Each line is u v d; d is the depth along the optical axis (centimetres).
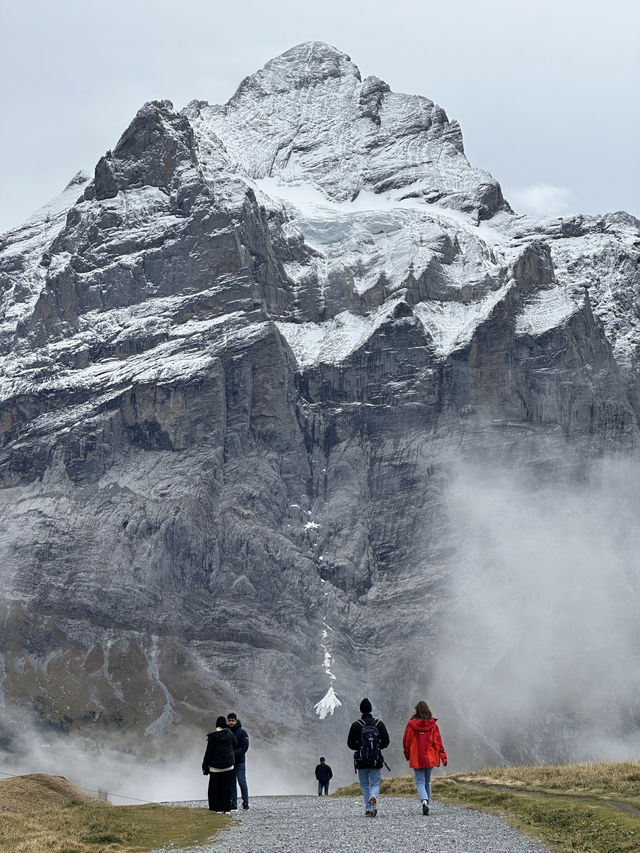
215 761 9369
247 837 7550
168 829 8306
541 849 7038
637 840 7219
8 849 7362
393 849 6794
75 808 9569
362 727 8569
